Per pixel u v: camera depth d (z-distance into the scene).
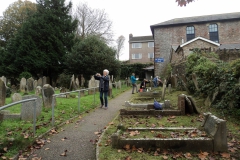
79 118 6.64
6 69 24.62
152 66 35.88
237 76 6.65
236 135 4.35
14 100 8.81
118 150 3.66
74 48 21.97
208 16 28.02
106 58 20.88
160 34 27.91
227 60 14.19
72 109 7.91
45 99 7.70
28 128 5.14
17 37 24.78
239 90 5.99
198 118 5.83
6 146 3.87
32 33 24.16
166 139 3.63
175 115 6.36
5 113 6.38
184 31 27.12
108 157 3.38
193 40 20.11
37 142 4.25
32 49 24.00
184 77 11.03
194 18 28.17
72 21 28.88
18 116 6.20
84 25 35.22
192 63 11.94
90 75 21.33
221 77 7.36
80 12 34.91
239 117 5.61
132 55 46.28
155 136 3.98
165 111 6.43
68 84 20.50
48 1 26.33
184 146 3.58
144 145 3.69
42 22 24.56
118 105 9.37
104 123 6.02
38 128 5.18
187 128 4.41
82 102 9.64
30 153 3.79
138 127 4.84
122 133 4.21
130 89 20.38
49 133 4.93
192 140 3.57
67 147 4.10
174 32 27.45
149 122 5.59
